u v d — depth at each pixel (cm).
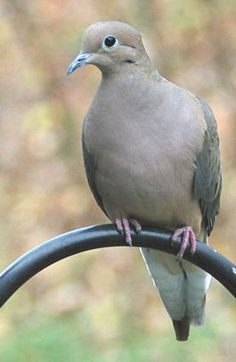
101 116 816
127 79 815
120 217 852
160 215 846
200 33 1641
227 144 1573
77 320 1403
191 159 825
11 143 1684
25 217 1627
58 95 1664
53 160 1664
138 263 1514
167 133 813
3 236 1616
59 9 1666
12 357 1302
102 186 843
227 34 1642
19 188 1656
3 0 1678
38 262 705
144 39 1636
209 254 772
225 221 1541
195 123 823
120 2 1652
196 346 1313
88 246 741
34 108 1677
